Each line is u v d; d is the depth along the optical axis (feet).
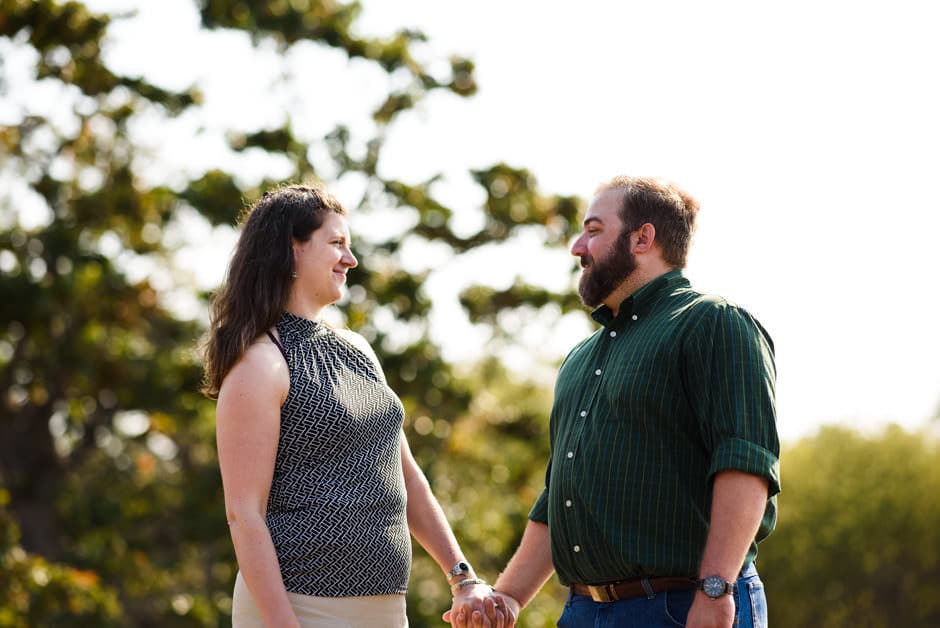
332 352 12.62
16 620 45.52
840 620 105.19
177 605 53.67
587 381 13.35
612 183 13.82
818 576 106.63
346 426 12.25
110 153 57.06
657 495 12.46
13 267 54.60
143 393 54.95
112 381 55.57
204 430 56.34
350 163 56.70
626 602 12.60
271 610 11.54
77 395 59.31
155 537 58.49
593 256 13.55
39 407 60.49
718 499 11.90
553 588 57.41
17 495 60.34
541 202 56.95
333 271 12.77
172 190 54.44
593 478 12.76
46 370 56.49
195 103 55.21
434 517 13.98
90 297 54.19
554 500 13.29
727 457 11.88
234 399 11.90
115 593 56.44
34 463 61.00
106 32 53.26
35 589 46.96
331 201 12.94
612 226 13.50
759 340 12.50
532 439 58.49
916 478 108.17
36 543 59.98
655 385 12.57
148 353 57.82
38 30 51.44
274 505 12.05
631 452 12.60
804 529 108.58
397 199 56.44
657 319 12.97
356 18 57.93
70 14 51.75
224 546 54.75
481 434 59.00
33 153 57.00
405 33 58.13
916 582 105.09
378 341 53.36
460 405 55.11
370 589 12.17
